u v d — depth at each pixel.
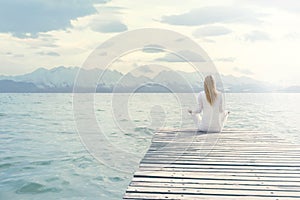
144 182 3.89
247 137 7.10
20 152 9.54
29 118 18.64
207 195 3.44
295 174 4.23
